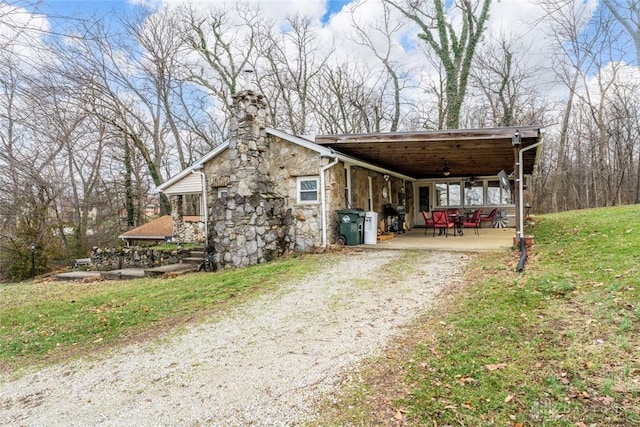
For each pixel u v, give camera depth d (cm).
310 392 301
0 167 489
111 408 307
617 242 650
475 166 1318
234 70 2188
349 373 326
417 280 614
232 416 278
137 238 1712
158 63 1822
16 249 1259
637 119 2077
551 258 638
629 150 2148
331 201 991
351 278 654
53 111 479
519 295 462
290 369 344
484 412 251
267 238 911
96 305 655
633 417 230
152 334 480
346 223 1000
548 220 1329
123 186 2100
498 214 1530
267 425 263
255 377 335
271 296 586
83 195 1636
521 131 756
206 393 315
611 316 366
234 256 922
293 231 996
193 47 2030
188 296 632
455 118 1706
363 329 423
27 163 506
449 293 525
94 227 1988
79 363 415
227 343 421
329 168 984
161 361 391
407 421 251
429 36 1783
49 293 848
